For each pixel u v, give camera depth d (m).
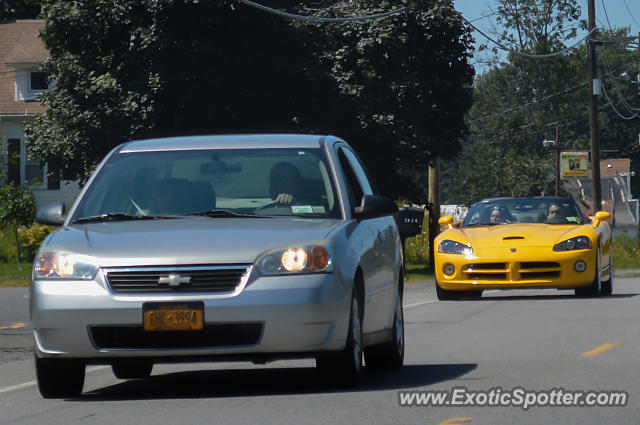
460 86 100.56
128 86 86.12
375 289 22.94
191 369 26.64
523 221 50.62
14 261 103.25
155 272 20.36
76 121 88.12
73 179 93.81
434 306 45.12
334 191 23.00
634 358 25.53
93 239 21.27
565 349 27.67
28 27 141.25
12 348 34.47
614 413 18.02
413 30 95.94
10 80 134.38
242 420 17.86
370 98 90.88
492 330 33.53
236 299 20.05
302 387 21.78
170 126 87.19
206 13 83.88
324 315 20.27
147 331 20.22
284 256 20.44
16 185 127.81
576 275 46.53
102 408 19.97
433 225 108.94
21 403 21.23
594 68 119.81
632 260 97.88
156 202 23.03
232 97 87.50
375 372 24.59
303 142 24.08
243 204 22.81
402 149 96.38
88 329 20.39
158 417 18.52
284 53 88.12
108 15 86.94
